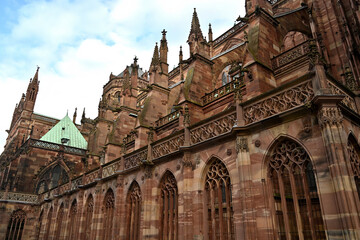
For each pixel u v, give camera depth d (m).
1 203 54.25
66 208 45.25
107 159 42.41
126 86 48.66
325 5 31.61
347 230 12.43
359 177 16.08
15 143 80.12
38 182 59.88
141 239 26.12
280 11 43.56
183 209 22.41
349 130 16.14
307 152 15.48
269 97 18.25
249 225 16.94
